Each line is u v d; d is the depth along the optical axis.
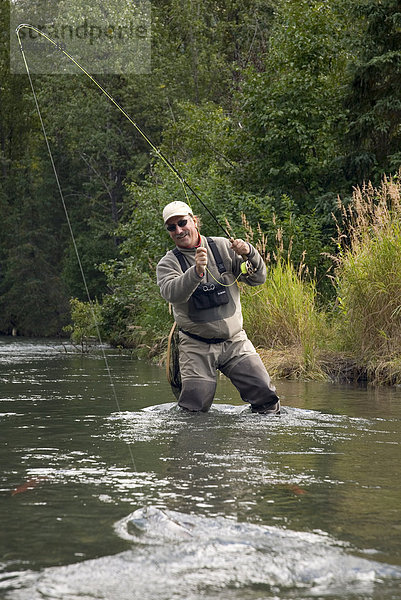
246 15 33.69
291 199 16.19
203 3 35.38
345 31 17.03
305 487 3.07
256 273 5.80
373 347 8.91
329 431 4.65
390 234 9.12
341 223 15.09
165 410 5.69
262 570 2.03
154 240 15.78
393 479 3.24
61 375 9.56
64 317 36.47
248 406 5.95
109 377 9.22
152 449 3.97
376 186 15.58
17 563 2.10
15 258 38.00
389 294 8.78
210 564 2.07
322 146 16.59
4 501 2.84
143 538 2.32
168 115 35.16
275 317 9.96
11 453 3.86
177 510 2.68
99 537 2.34
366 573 2.02
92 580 1.96
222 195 16.50
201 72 35.06
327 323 10.27
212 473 3.35
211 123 20.52
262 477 3.26
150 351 13.79
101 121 36.69
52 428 4.77
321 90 16.52
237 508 2.71
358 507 2.75
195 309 5.66
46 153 39.31
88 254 36.09
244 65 32.72
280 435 4.47
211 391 5.66
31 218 39.44
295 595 1.87
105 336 20.31
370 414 5.54
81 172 39.50
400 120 15.62
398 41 15.49
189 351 5.73
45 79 39.81
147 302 15.14
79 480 3.21
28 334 37.47
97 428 4.76
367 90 15.84
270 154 16.78
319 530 2.43
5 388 7.64
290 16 17.17
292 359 9.30
